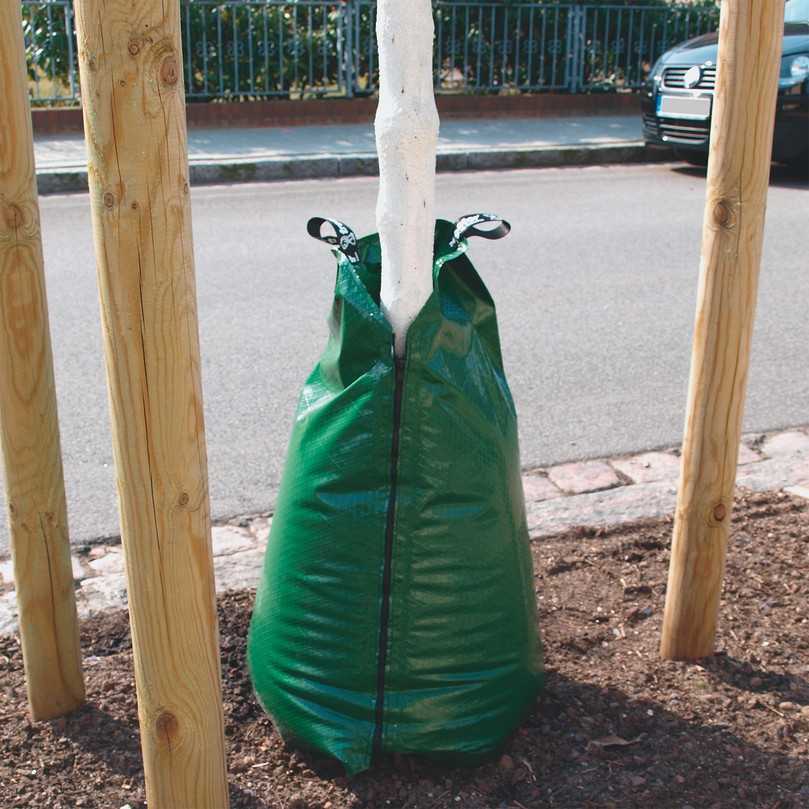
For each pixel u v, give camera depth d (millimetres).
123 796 2432
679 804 2395
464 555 2365
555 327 6047
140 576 1912
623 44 14031
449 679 2428
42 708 2672
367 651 2389
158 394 1817
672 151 11867
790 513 3850
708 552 2818
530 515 3859
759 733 2629
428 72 2174
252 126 12336
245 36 12391
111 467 4293
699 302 2691
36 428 2484
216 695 2043
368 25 12828
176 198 1755
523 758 2537
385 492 2324
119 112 1689
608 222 8641
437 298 2289
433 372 2281
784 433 4668
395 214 2219
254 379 5203
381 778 2465
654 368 5449
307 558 2406
